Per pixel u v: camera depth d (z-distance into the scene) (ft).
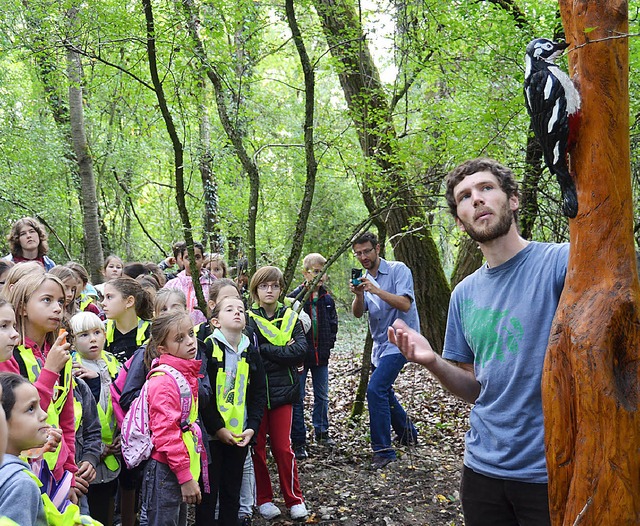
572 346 6.03
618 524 5.75
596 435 5.86
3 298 8.45
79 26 17.13
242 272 19.71
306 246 43.96
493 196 7.27
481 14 17.28
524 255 7.27
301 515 13.61
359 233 17.80
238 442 12.15
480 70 17.81
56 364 8.89
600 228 5.98
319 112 24.88
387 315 16.94
